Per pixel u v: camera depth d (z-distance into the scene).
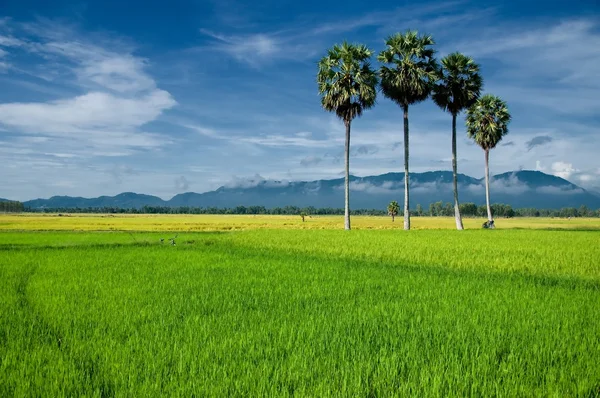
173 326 8.34
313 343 7.10
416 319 8.87
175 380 5.67
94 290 12.25
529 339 7.47
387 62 42.34
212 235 44.28
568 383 5.59
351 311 9.60
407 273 16.08
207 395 5.26
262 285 13.20
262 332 7.78
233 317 8.99
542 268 17.23
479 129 49.97
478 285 13.30
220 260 20.28
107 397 5.35
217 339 7.43
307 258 21.44
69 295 11.45
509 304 10.47
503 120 49.38
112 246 29.20
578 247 23.44
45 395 5.32
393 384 5.62
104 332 7.94
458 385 5.52
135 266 17.88
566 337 7.53
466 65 44.22
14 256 21.78
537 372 5.98
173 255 22.50
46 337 7.62
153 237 40.91
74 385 5.57
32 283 13.36
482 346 7.03
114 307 10.00
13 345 7.10
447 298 11.17
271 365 6.14
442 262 19.47
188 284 13.33
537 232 38.41
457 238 30.14
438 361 6.32
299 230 42.12
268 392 5.37
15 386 5.55
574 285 13.92
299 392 5.32
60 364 6.21
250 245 29.03
